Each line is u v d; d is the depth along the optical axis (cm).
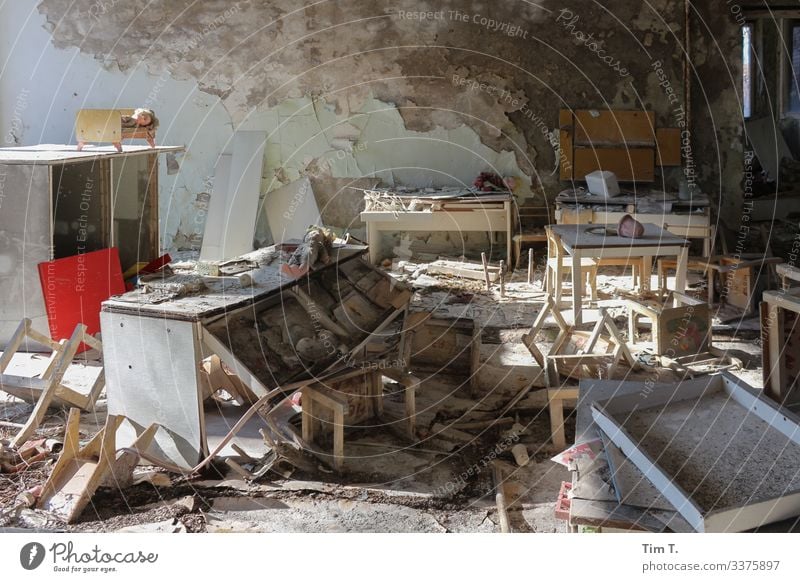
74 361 748
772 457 390
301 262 635
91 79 1099
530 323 815
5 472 544
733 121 1048
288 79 1078
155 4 1076
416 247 1083
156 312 538
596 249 746
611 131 1057
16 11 1095
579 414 460
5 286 771
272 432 572
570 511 373
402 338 661
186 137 1098
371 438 588
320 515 494
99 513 494
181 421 545
